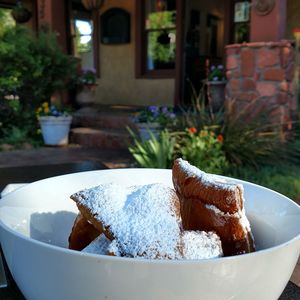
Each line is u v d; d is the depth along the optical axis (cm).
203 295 48
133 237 52
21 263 54
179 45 695
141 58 765
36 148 543
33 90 608
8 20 854
